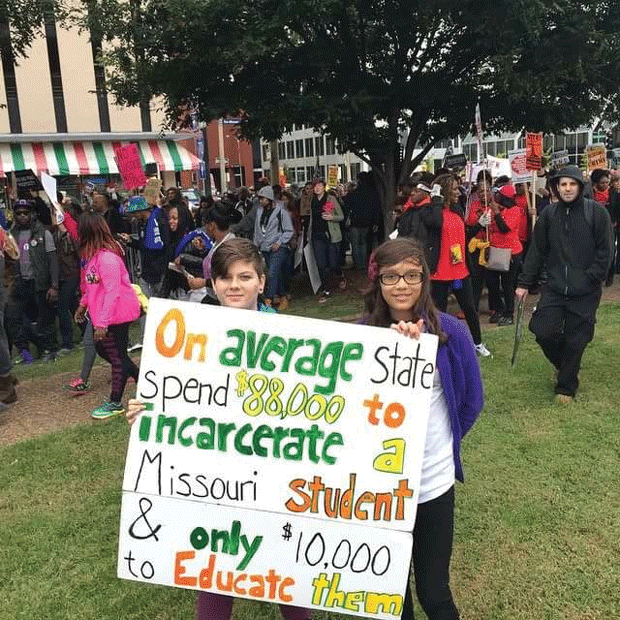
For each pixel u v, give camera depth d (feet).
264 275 8.53
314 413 7.59
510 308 26.55
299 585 7.70
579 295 16.29
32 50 88.69
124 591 10.03
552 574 9.96
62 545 11.33
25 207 25.12
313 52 32.63
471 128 39.45
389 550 7.50
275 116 31.58
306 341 7.57
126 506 7.79
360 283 37.37
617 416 15.64
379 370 7.47
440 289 20.49
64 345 26.91
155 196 31.45
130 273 31.73
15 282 25.25
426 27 34.06
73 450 15.31
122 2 33.47
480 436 14.92
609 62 32.27
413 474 7.44
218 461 7.71
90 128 93.76
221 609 7.87
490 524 11.34
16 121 89.35
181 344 7.72
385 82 35.99
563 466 13.24
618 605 9.22
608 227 16.01
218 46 29.96
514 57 29.81
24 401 19.83
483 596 9.57
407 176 38.73
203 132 94.07
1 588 10.21
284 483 7.65
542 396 17.21
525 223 29.66
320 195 34.73
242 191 54.24
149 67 33.71
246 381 7.66
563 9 28.86
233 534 7.73
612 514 11.43
